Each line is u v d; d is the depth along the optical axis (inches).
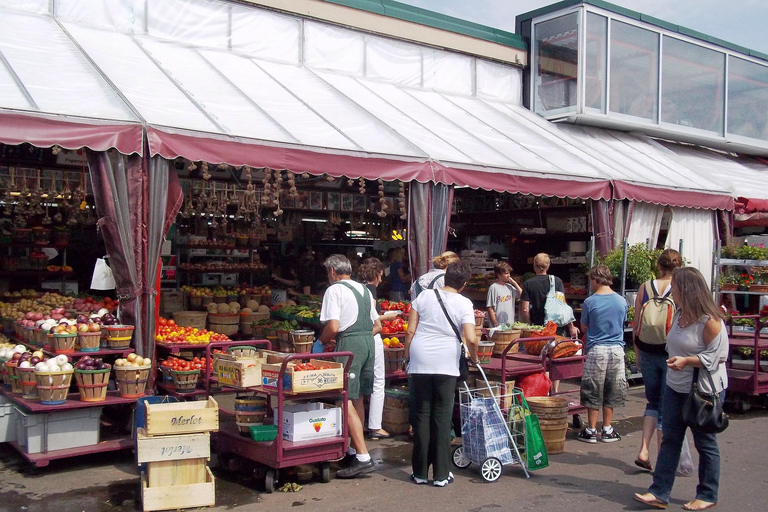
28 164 381.1
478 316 317.7
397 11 480.4
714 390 196.5
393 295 482.0
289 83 397.1
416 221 339.6
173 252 470.0
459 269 227.8
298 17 435.5
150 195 264.5
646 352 244.4
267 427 226.4
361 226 545.6
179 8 394.3
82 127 248.4
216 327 398.3
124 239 259.4
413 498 216.8
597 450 276.1
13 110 235.5
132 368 246.8
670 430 206.5
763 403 369.1
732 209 511.8
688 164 549.0
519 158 397.4
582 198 408.2
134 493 218.4
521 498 217.6
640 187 438.6
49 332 255.4
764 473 246.7
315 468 242.4
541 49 546.9
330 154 309.3
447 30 508.1
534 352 300.2
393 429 294.5
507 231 544.7
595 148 496.4
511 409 249.9
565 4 522.0
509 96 552.4
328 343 266.1
